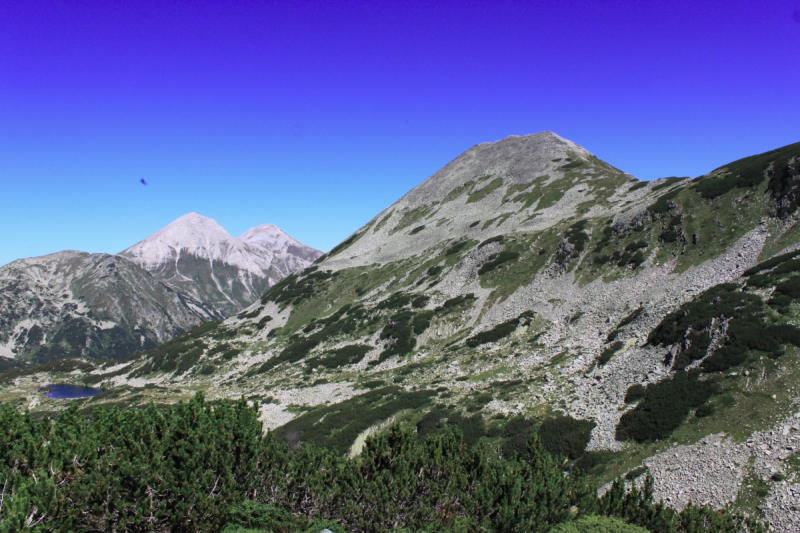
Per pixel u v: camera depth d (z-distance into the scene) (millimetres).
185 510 17500
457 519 21141
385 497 20938
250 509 20328
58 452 18109
